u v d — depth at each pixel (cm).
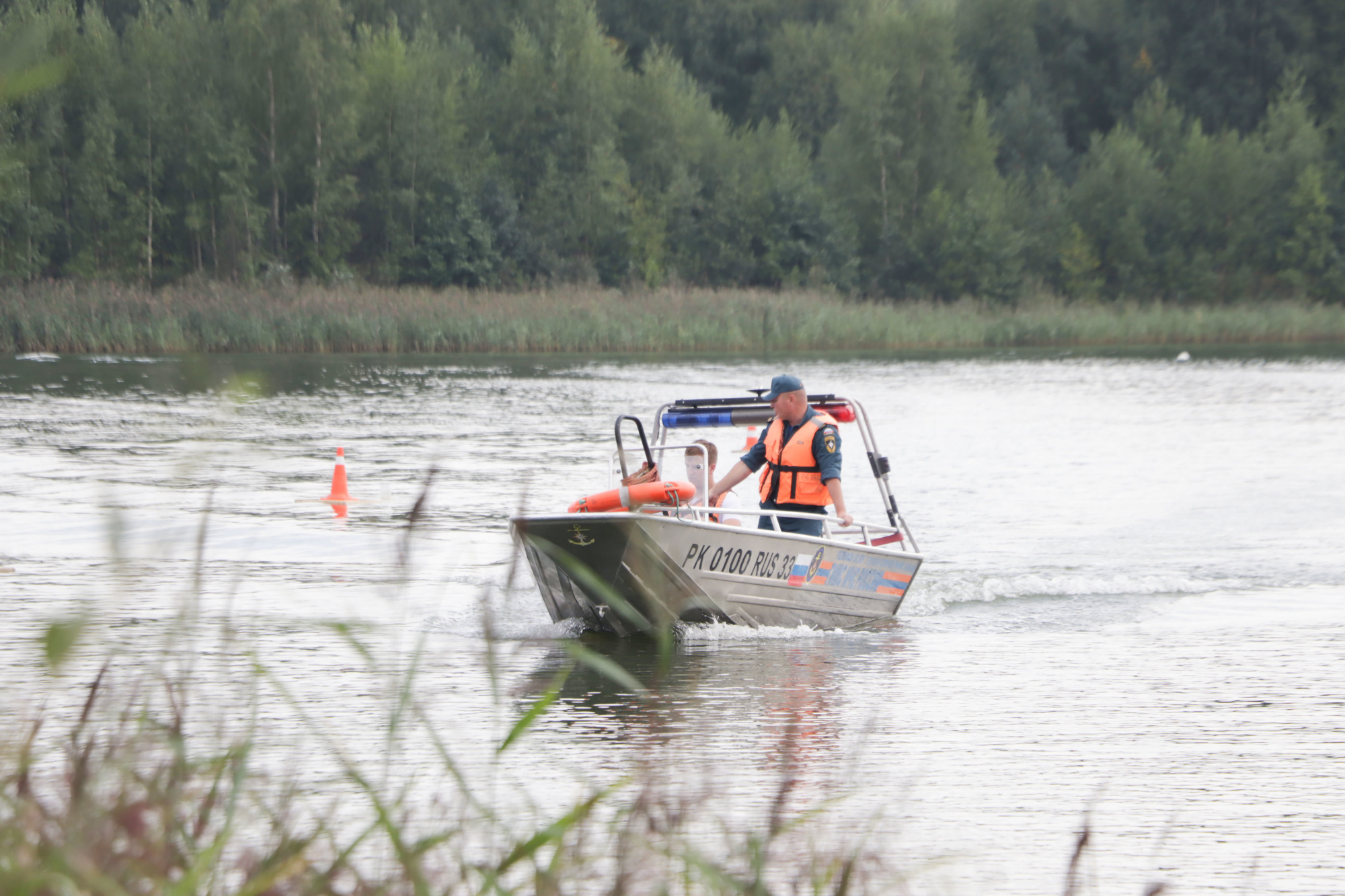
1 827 790
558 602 3356
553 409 9362
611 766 2114
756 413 3681
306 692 2508
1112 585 4031
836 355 18000
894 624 3566
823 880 1222
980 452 7350
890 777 2123
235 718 1598
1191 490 5959
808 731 2409
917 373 14262
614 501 3291
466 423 8438
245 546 4222
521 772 2053
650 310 18738
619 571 3200
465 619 3366
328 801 1773
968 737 2391
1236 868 1756
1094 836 1861
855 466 6750
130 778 957
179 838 960
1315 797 2062
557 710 2522
